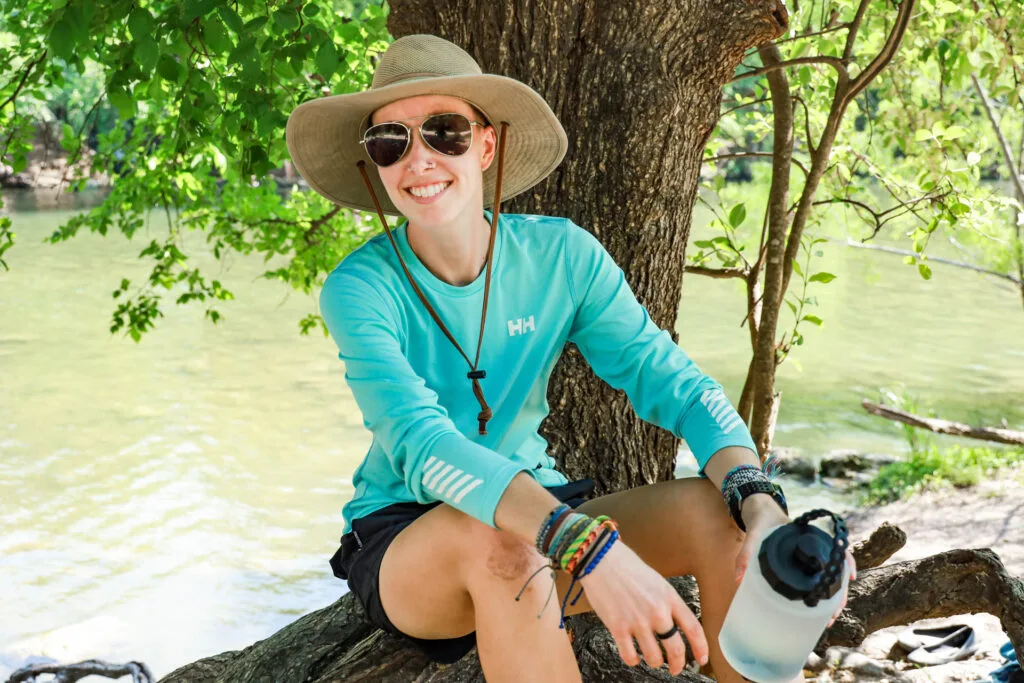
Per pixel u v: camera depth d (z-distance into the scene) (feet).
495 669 5.81
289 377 44.14
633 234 9.72
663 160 9.61
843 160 19.38
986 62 17.29
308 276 22.06
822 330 53.36
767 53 15.02
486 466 5.71
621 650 5.32
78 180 21.36
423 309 6.81
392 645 8.00
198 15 12.23
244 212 21.94
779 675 5.39
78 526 28.43
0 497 30.32
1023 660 8.91
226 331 52.70
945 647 13.78
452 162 6.64
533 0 9.36
